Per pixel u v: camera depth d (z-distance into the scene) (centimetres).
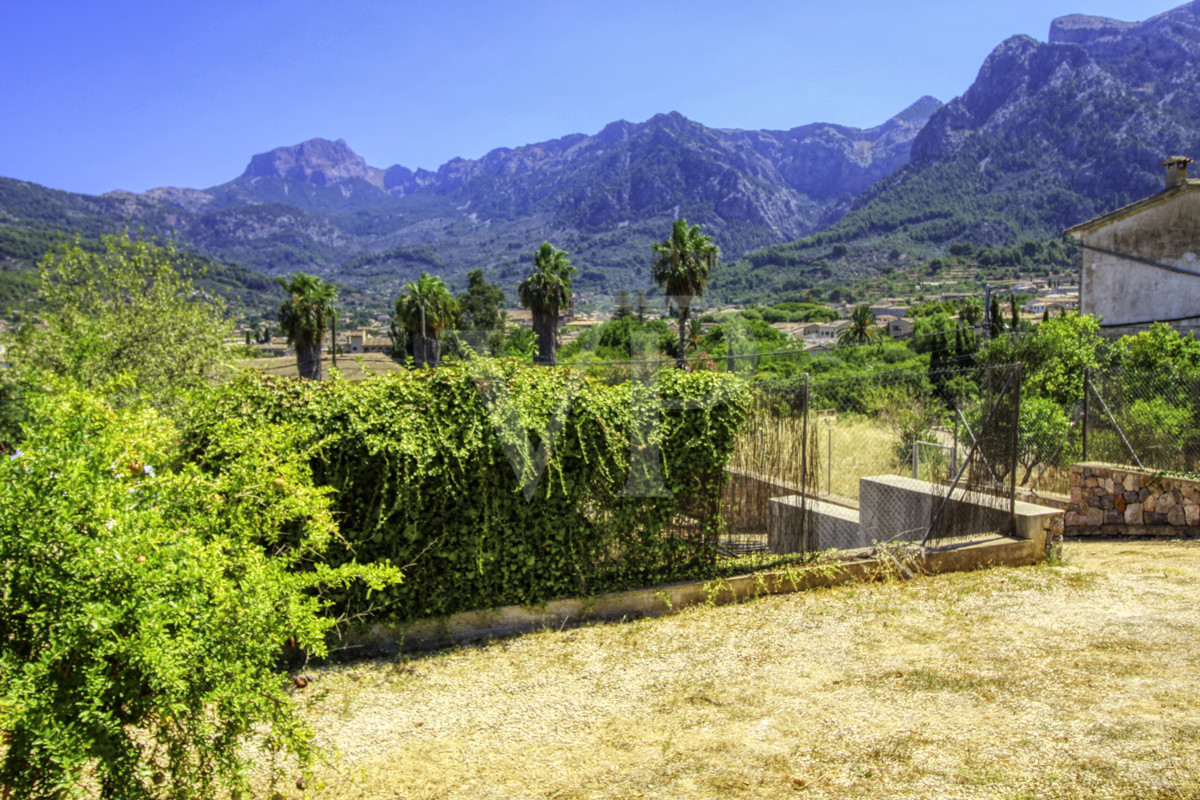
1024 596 594
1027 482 1092
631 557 624
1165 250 1683
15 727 250
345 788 374
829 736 387
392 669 526
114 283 1342
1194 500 805
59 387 330
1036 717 383
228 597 302
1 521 261
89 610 254
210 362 1384
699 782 355
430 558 565
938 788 325
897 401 1018
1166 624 505
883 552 674
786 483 676
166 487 335
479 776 381
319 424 536
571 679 498
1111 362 1455
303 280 4225
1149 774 315
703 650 531
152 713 295
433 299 4119
